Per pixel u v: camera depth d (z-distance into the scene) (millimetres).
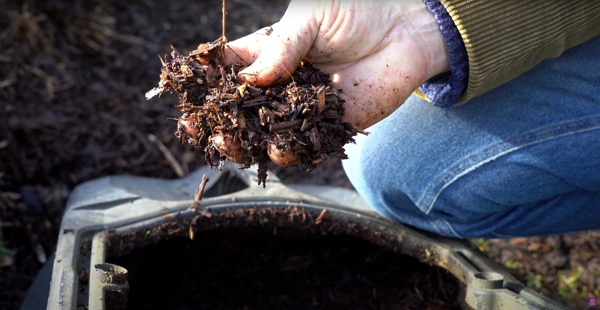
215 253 741
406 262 735
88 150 1002
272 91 503
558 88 608
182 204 681
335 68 534
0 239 846
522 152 616
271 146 500
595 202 649
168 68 518
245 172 750
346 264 752
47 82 1090
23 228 872
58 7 1235
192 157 1038
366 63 524
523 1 533
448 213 682
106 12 1313
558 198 656
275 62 496
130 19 1322
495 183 637
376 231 690
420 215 697
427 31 533
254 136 499
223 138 504
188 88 511
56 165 961
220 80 510
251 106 500
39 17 1185
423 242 684
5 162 922
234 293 740
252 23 1396
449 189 653
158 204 690
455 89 561
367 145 672
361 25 507
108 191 730
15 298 789
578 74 604
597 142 600
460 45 535
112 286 554
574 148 605
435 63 543
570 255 886
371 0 513
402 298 724
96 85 1128
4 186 900
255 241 744
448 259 669
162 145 1048
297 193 708
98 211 682
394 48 521
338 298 733
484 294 613
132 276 702
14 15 1146
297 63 508
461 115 631
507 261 876
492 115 623
